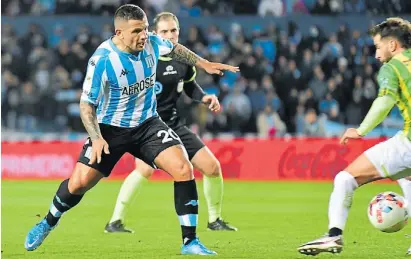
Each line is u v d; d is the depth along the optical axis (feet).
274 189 122.62
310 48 168.25
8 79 168.25
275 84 161.68
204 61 60.18
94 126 53.67
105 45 54.34
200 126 155.74
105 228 74.02
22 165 141.59
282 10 177.88
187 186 56.03
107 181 136.36
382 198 57.47
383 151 52.19
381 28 52.44
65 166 140.67
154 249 61.77
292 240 67.67
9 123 166.20
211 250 60.70
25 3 180.45
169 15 68.69
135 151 57.67
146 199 107.45
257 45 172.96
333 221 52.29
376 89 162.71
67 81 167.63
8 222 82.02
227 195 113.50
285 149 136.87
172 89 72.95
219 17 178.70
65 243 65.72
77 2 180.14
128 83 54.80
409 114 51.47
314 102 159.33
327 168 135.33
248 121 157.99
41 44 173.99
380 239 67.41
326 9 176.55
